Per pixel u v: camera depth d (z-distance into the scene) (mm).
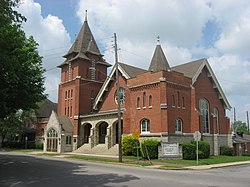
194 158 32562
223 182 15320
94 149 42031
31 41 23500
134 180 15500
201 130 40531
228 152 42781
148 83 36438
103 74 53125
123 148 34969
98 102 47062
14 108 21500
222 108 46188
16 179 15891
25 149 55938
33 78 22406
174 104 36094
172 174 18938
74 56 51906
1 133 60406
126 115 38344
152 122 35312
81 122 47281
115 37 30453
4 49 15609
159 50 42969
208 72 44000
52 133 47906
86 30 53562
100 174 18125
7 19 13102
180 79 37688
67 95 51094
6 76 18234
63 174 18078
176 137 35062
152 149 31094
